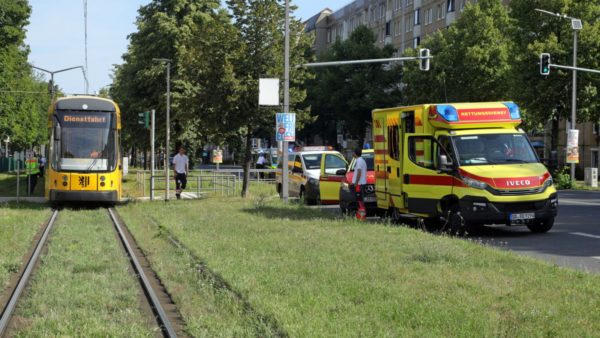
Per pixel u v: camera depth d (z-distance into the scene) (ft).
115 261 38.55
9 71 176.45
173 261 38.09
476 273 32.07
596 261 38.68
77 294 29.40
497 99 158.71
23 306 27.43
